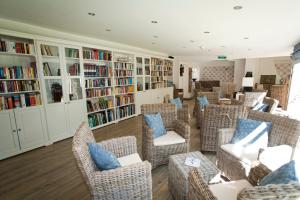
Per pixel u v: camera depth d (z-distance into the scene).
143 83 6.12
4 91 2.90
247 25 3.22
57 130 3.64
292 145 1.91
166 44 5.35
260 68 9.16
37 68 3.27
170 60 8.03
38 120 3.31
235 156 1.99
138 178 1.48
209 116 2.79
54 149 3.29
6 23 2.96
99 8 2.43
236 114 2.65
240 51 6.93
